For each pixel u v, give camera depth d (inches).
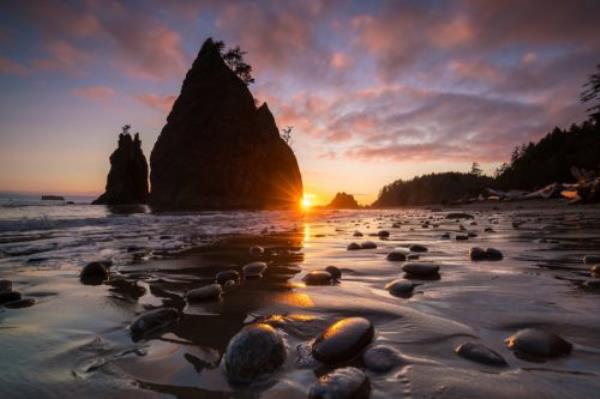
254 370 48.2
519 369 49.5
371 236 277.6
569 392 42.9
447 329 66.3
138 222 462.6
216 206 1558.8
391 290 98.3
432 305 83.0
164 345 61.9
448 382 45.4
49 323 74.5
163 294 100.1
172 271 135.0
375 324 70.0
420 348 57.6
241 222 495.2
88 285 111.8
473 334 63.8
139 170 2119.8
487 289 97.2
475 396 42.1
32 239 253.6
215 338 65.2
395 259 152.7
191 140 1673.2
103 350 59.6
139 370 52.0
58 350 59.6
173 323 73.5
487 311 77.4
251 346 50.5
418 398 41.9
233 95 1774.1
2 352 58.7
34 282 116.1
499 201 1425.9
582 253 161.2
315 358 53.6
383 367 49.5
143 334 67.4
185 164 1647.4
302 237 273.9
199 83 1760.6
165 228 370.3
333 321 73.1
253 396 44.4
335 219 626.2
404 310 79.0
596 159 1440.7
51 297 97.0
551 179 1908.2
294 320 74.0
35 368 52.7
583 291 94.0
